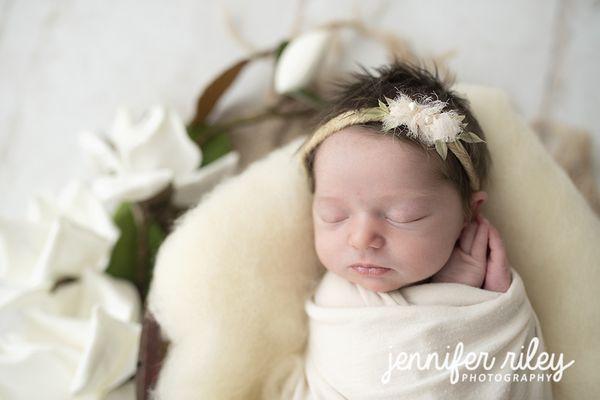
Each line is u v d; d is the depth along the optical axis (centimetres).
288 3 138
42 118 134
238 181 89
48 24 139
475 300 78
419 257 77
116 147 109
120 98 134
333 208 78
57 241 90
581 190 122
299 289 90
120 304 97
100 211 99
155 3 139
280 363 89
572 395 86
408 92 80
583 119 128
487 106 91
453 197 78
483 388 74
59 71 136
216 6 138
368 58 132
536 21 133
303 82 118
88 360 82
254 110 132
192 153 105
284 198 88
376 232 76
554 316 87
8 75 137
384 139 76
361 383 77
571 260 87
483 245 83
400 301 79
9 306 93
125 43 137
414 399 75
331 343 81
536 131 127
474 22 134
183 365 83
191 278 83
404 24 135
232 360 85
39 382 88
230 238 85
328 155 78
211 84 116
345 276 81
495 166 90
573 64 131
